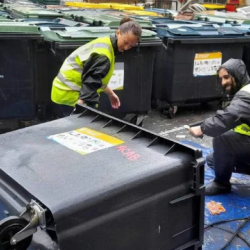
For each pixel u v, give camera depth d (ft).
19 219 4.36
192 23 20.11
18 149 5.78
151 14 24.86
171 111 18.17
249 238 8.81
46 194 4.59
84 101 10.49
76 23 17.42
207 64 17.61
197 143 14.74
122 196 4.86
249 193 10.65
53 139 6.11
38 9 22.04
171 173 5.32
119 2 42.09
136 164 5.32
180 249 5.67
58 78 12.02
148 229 5.24
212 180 11.03
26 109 15.17
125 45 10.93
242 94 8.35
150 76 16.10
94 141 6.01
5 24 14.08
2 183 5.18
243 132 9.61
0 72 14.38
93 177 4.96
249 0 41.86
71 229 4.47
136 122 16.70
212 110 19.71
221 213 9.74
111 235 4.84
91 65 10.65
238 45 18.13
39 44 14.82
